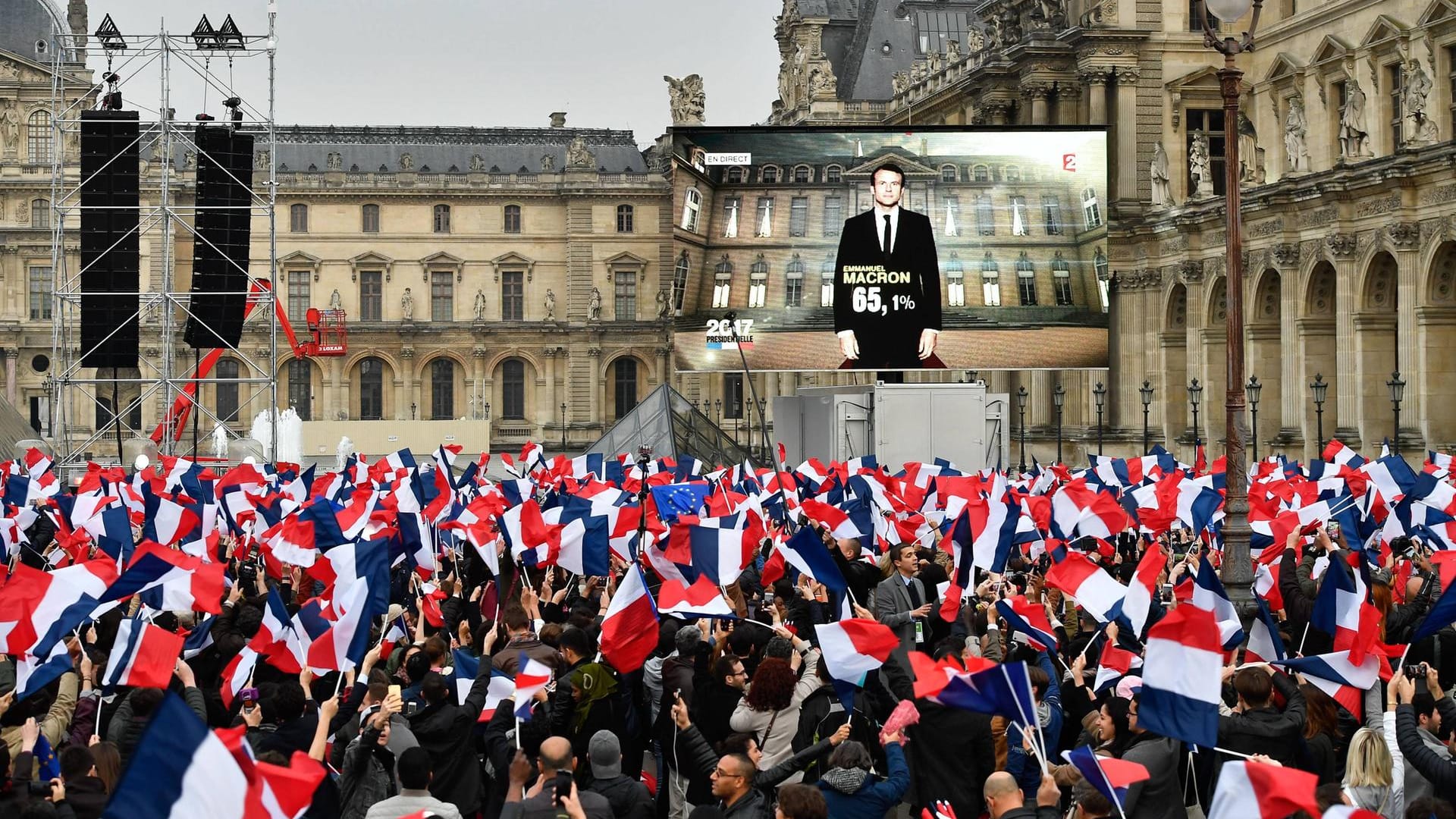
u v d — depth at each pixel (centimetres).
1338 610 2289
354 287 19088
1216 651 1809
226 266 8262
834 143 8412
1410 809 1608
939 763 2172
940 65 13012
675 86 17188
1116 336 10912
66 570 2397
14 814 1734
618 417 19362
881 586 2786
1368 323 8625
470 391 19100
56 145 9056
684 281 8519
